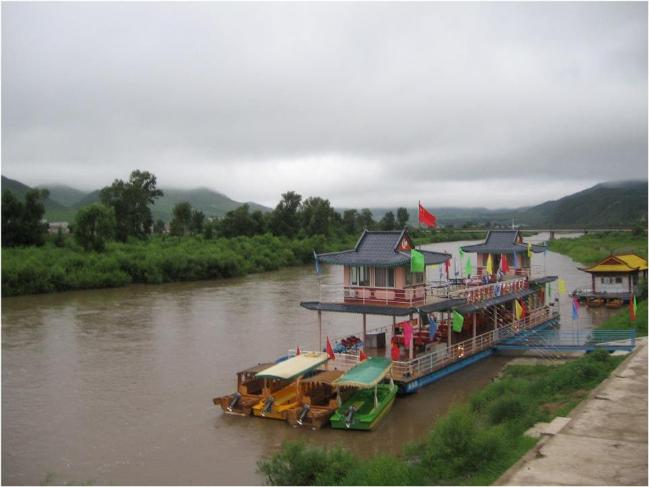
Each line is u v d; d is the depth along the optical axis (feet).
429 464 75.46
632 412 84.58
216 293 299.58
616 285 240.12
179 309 247.09
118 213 460.55
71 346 179.73
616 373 108.68
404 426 108.78
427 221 142.72
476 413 103.81
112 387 139.33
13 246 367.66
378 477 72.54
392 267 131.64
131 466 97.50
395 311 126.93
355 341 147.13
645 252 423.23
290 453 81.71
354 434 106.11
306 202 584.40
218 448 103.19
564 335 169.27
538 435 80.74
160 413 121.49
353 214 644.69
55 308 253.85
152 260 353.31
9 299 282.36
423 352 141.59
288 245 483.92
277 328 202.08
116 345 180.34
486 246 194.49
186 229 564.30
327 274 403.54
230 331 198.39
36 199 383.86
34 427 115.55
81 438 109.70
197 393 133.90
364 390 119.65
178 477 92.79
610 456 67.97
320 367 128.77
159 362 160.25
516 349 156.46
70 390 137.49
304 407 111.86
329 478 76.38
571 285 294.46
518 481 61.67
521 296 174.60
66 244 393.70
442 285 157.69
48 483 91.81
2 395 134.51
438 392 127.13
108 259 341.62
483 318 174.40
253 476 92.12
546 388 108.68
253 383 125.29
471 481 68.54
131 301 273.13
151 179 510.17
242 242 465.88
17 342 185.88
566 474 63.05
